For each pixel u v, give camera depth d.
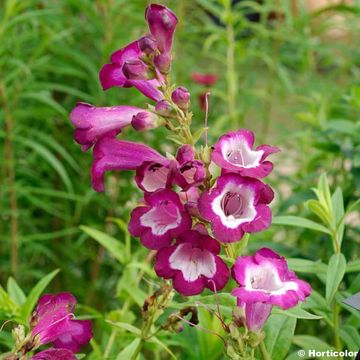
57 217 0.61
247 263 0.26
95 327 0.51
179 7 0.65
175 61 0.66
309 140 0.59
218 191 0.25
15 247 0.53
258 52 0.65
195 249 0.26
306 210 0.46
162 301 0.30
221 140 0.26
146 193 0.27
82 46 0.63
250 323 0.26
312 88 0.70
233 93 0.63
